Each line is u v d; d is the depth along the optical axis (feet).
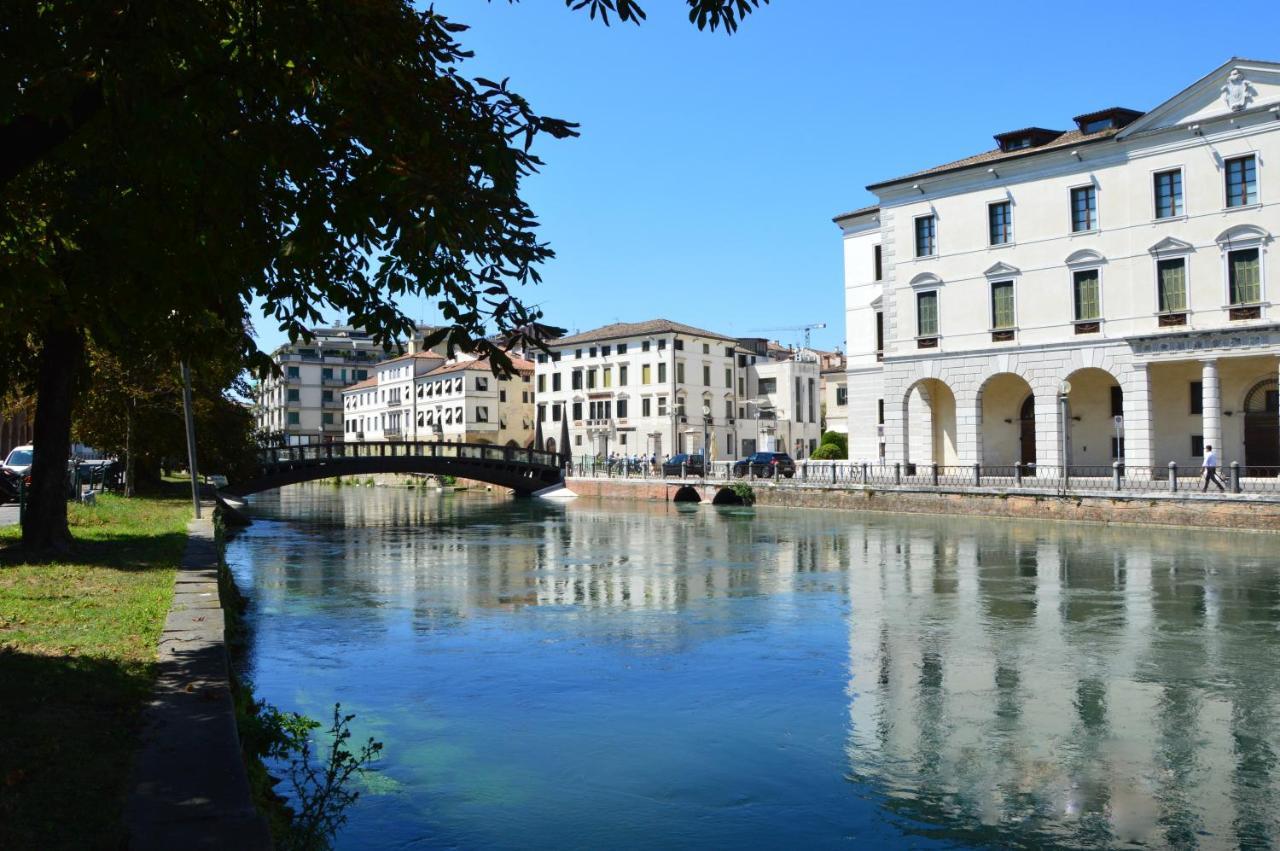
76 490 87.10
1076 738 32.32
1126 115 133.39
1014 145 142.61
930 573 72.90
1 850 14.08
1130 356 125.39
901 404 149.18
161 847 14.19
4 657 26.81
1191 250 120.47
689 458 208.23
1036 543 93.61
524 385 311.47
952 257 143.23
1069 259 131.13
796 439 271.28
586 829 24.89
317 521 138.41
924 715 35.06
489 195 21.13
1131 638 47.73
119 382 101.86
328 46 19.89
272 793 23.82
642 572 75.66
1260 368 120.78
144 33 18.58
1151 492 109.50
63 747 19.02
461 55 23.88
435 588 67.31
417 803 26.45
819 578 70.95
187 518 79.20
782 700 37.11
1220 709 35.45
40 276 24.85
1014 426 145.48
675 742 32.07
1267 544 88.63
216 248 22.88
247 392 136.46
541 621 53.88
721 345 268.00
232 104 20.42
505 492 233.55
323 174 21.84
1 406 71.00
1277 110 112.78
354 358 400.88
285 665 43.04
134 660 26.86
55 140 20.30
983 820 25.64
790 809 26.40
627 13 21.93
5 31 19.33
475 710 35.78
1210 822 25.38
